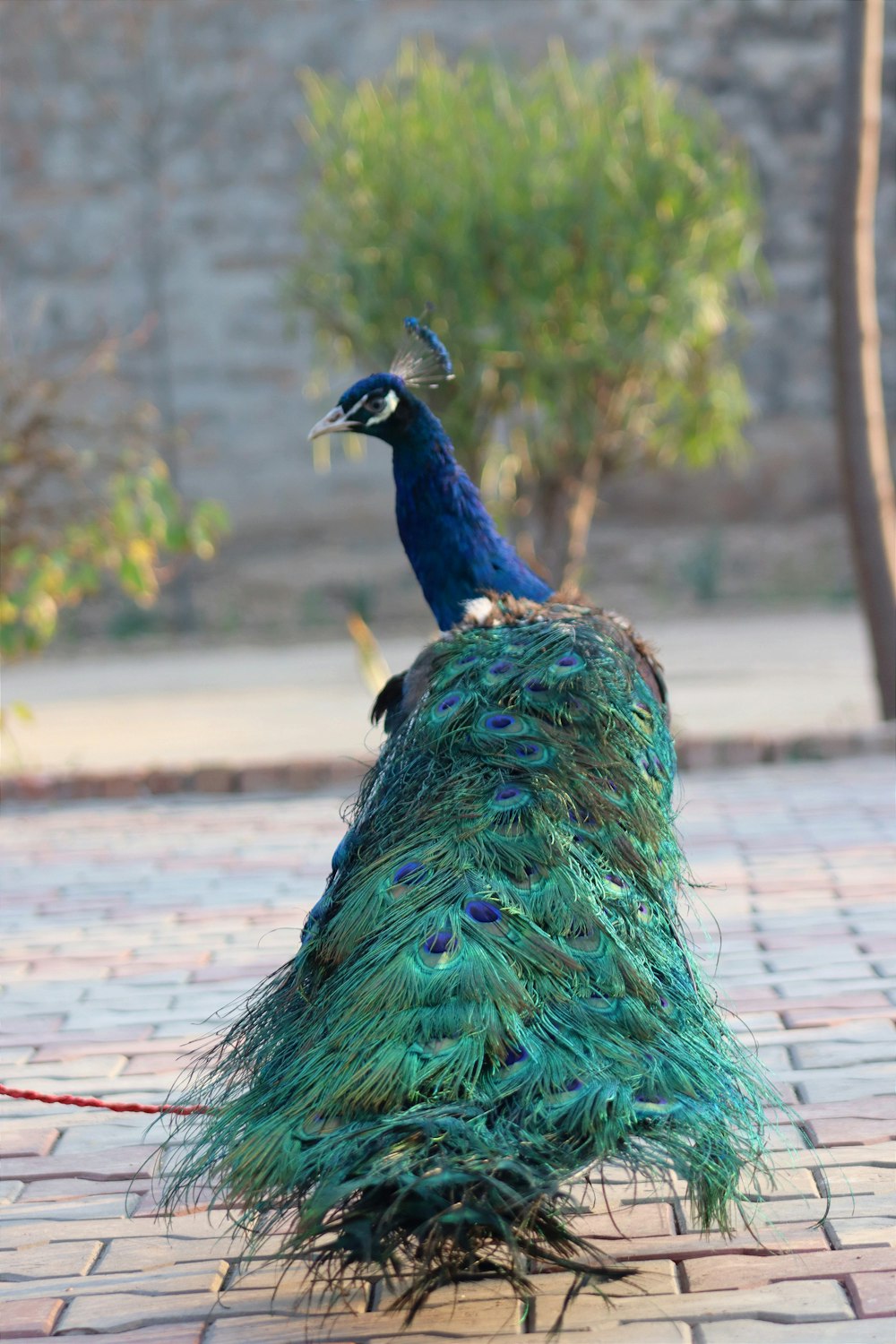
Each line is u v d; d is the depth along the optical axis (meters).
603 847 3.43
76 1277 3.73
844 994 5.31
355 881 3.42
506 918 3.18
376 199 12.16
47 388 11.86
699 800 8.70
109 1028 5.45
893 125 23.64
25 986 6.00
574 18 23.33
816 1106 4.40
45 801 9.85
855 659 15.80
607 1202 3.86
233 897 7.24
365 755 10.38
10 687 18.20
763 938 6.01
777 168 23.72
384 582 23.34
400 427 5.04
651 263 11.88
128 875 7.81
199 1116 4.13
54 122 23.73
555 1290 3.48
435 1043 2.98
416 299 11.89
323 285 12.95
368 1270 3.55
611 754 3.64
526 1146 2.82
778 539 23.84
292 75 23.53
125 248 23.89
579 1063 2.96
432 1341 3.29
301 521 24.36
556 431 12.22
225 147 23.72
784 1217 3.77
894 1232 3.66
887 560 10.48
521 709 3.68
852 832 7.68
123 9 23.45
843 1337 3.20
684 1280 3.49
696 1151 2.91
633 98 12.30
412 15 23.34
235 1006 5.57
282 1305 3.52
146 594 11.84
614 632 4.16
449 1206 2.75
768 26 23.50
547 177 11.84
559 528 12.76
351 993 3.12
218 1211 4.06
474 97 12.54
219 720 13.89
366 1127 2.88
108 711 15.09
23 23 23.55
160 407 24.00
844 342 10.34
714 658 16.64
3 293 23.97
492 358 11.80
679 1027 3.19
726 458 24.34
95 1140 4.53
